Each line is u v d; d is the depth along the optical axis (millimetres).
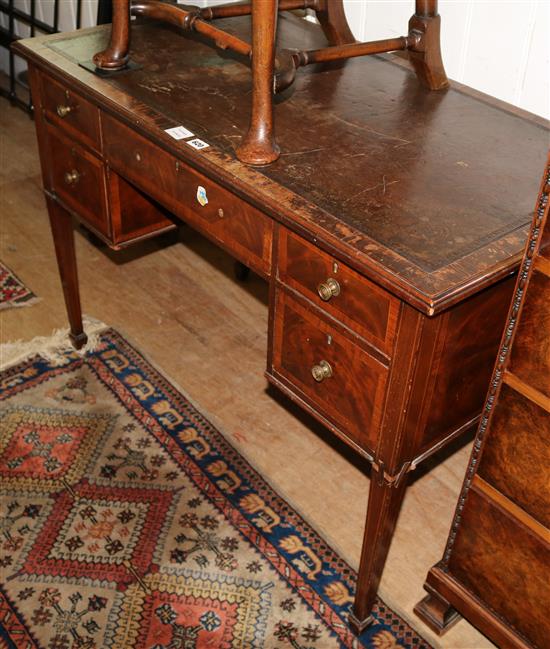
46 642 1506
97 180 1729
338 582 1631
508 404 1181
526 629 1349
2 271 2510
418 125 1501
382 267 1101
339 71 1703
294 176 1304
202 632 1530
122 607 1569
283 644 1518
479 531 1342
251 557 1672
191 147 1365
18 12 3457
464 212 1237
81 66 1651
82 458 1885
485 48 1710
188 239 2691
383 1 1871
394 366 1172
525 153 1432
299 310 1317
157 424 1981
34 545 1683
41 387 2078
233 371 2166
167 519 1746
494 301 1202
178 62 1688
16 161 3104
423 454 1318
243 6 1626
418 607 1566
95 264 2557
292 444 1954
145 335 2279
